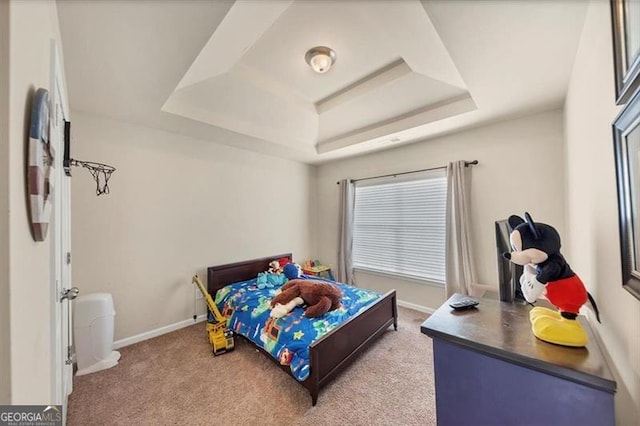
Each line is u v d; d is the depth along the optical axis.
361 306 2.49
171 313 2.89
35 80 0.71
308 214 4.54
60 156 1.33
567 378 0.79
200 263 3.16
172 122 2.64
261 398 1.79
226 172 3.43
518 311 1.25
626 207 0.82
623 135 0.83
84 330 2.10
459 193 2.92
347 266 4.06
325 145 3.78
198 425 1.57
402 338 2.62
